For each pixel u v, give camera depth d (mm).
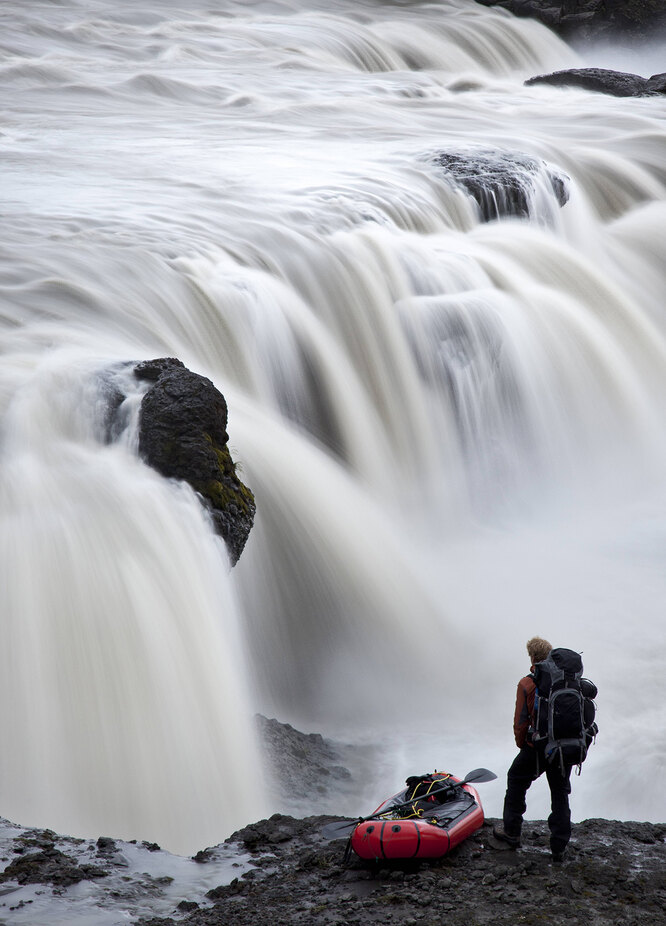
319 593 25094
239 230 34375
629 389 38031
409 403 33094
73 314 27031
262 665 23641
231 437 25141
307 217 36219
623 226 46812
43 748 17219
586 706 12234
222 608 20578
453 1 90438
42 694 17547
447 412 33719
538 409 35500
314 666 24234
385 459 31656
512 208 42125
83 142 45406
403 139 49562
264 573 24328
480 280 36688
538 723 12211
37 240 31078
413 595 26969
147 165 41875
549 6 87312
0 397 22062
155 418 21438
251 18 81000
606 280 40969
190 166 42031
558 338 36500
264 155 44594
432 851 12250
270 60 69312
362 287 34094
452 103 61781
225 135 48938
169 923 11219
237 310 30047
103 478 20750
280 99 59156
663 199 49125
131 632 18672
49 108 52125
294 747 20453
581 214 45688
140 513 20078
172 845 17234
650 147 52594
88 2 79438
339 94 61812
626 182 48938
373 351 33438
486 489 34000
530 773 12703
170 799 17969
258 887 12141
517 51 81438
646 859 12711
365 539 26828
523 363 35250
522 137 51594
